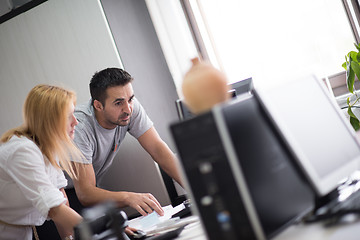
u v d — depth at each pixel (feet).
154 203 7.41
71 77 11.12
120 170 10.98
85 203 8.34
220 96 3.39
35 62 11.40
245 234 2.98
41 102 6.34
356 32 10.70
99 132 9.10
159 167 10.75
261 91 3.44
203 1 11.71
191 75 3.42
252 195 2.97
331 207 3.65
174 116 11.35
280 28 11.18
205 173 3.03
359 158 4.26
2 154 6.22
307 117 3.84
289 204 3.42
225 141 2.94
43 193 5.96
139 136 9.57
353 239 2.70
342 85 10.87
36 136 6.43
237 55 11.60
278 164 3.41
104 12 11.00
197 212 3.09
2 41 11.69
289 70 11.23
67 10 11.03
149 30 11.46
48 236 8.96
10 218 6.75
